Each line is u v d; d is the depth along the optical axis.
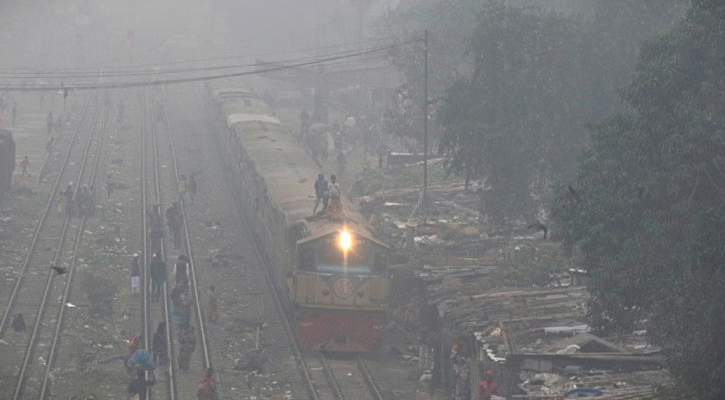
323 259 91.31
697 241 58.75
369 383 84.69
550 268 93.19
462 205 128.38
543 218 112.56
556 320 80.94
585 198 73.94
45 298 103.25
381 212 127.00
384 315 92.31
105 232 133.50
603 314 77.25
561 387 67.94
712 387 56.41
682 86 71.38
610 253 70.75
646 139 70.88
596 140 75.12
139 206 149.12
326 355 92.25
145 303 104.00
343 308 91.19
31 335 92.00
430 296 95.44
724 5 70.44
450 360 83.38
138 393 75.69
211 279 115.75
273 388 83.00
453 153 112.38
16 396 75.25
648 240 67.81
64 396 77.31
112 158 181.38
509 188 109.12
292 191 110.88
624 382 67.94
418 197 131.62
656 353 71.38
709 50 71.25
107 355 88.88
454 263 103.19
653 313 69.25
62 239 127.56
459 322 84.62
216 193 158.88
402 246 112.06
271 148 138.12
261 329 99.12
